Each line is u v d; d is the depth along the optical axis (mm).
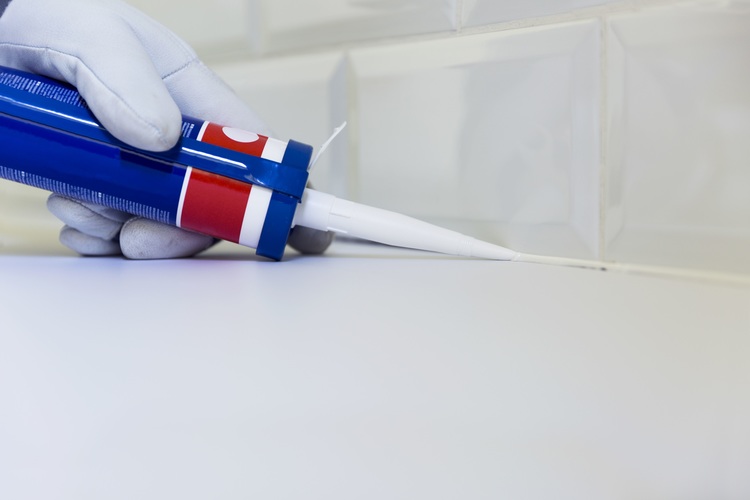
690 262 394
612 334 244
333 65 580
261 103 633
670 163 398
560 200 456
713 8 375
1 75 399
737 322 263
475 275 377
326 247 500
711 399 181
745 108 368
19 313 263
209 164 389
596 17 425
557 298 310
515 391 187
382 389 187
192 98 444
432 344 230
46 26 400
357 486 139
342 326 251
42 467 143
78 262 424
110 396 179
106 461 146
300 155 401
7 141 388
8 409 170
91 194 403
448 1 502
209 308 277
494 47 480
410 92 532
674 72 392
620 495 138
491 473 145
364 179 571
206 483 139
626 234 421
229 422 165
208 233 414
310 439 158
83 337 230
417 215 541
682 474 145
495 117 485
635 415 172
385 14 539
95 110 370
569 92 443
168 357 211
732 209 376
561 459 150
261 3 618
